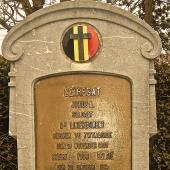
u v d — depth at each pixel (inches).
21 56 98.3
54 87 98.7
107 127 98.3
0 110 122.9
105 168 98.3
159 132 124.0
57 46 97.7
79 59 97.3
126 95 98.2
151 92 98.1
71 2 96.1
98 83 98.3
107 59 97.4
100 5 96.0
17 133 99.3
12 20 200.5
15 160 124.0
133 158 98.3
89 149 98.4
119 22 96.4
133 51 97.3
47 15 97.0
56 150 98.7
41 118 99.0
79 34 97.0
